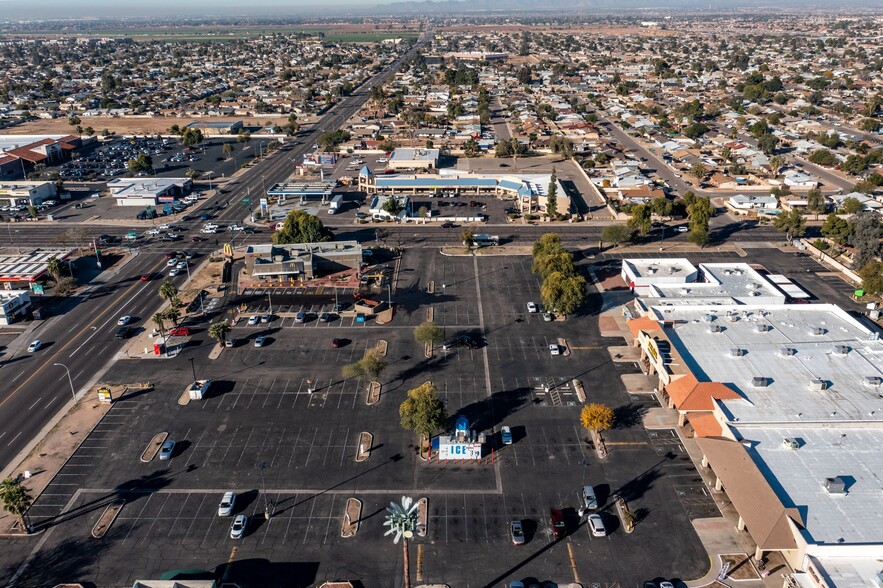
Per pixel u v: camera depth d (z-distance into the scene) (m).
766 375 107.44
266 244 185.38
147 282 165.25
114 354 129.25
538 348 130.25
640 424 105.69
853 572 70.81
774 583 76.06
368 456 98.69
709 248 186.88
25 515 86.62
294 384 118.06
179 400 113.12
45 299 155.12
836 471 85.56
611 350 129.12
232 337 135.62
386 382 118.75
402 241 194.88
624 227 187.00
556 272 143.62
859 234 169.62
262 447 100.75
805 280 163.75
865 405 99.19
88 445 101.25
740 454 88.25
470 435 100.69
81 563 79.94
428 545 82.44
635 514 87.06
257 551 81.44
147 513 87.75
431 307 149.62
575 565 79.38
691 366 110.44
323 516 87.06
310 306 149.88
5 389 116.94
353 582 77.12
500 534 84.06
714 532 84.00
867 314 143.50
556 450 99.88
